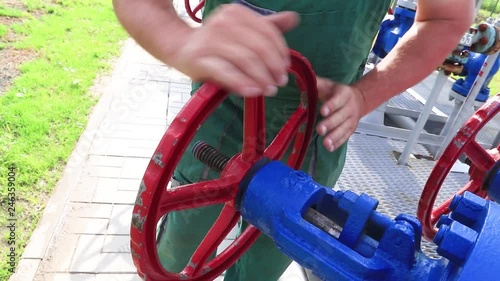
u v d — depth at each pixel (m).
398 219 0.71
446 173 1.21
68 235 2.13
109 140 2.88
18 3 5.23
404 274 0.66
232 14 0.60
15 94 3.22
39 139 2.78
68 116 3.07
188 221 1.29
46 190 2.39
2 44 4.06
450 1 0.90
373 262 0.66
